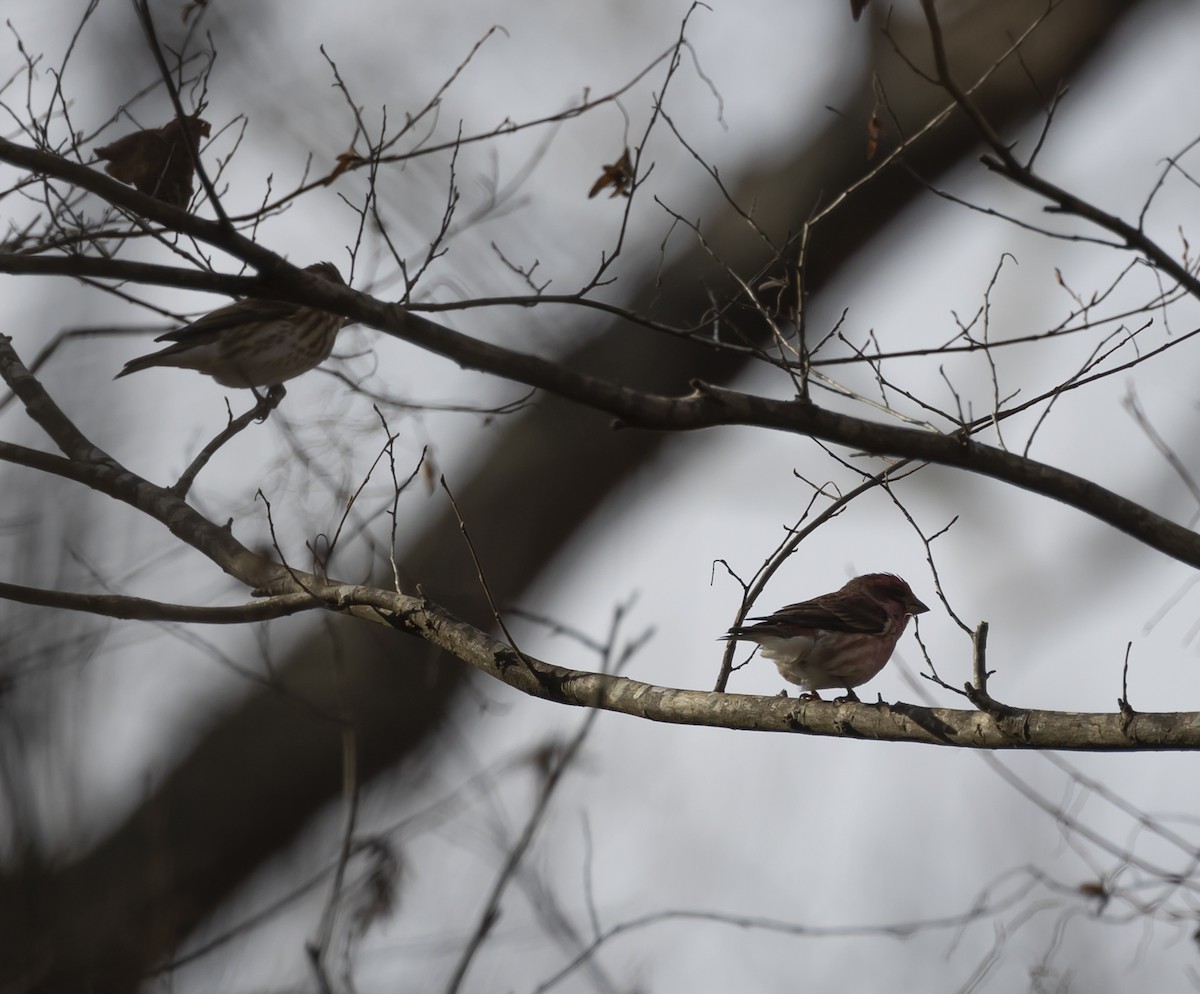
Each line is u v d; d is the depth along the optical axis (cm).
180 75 1054
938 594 923
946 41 1998
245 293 827
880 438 893
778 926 1320
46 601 1045
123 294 1039
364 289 1163
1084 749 870
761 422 881
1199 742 827
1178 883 1345
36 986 1070
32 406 1194
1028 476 914
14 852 1101
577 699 1000
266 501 1055
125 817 1534
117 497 1153
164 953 1137
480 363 844
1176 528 916
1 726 1116
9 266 805
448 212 968
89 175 799
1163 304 947
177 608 1048
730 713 974
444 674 1661
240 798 1588
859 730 939
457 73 1052
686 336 931
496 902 1131
